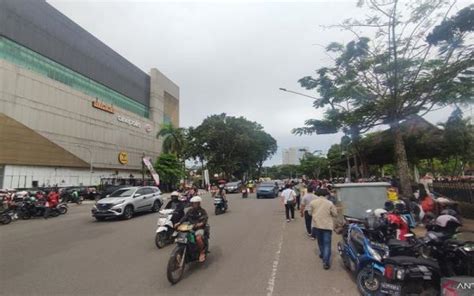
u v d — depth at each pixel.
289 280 6.26
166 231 9.59
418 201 12.96
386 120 16.02
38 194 19.30
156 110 69.56
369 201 9.80
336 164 38.53
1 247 9.49
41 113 37.75
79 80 47.00
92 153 46.81
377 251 5.59
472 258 4.62
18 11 36.78
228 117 65.44
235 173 76.06
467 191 13.69
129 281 6.27
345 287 5.85
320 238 7.37
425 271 4.70
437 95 13.38
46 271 6.95
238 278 6.40
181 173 52.41
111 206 15.59
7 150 32.94
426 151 20.36
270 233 11.34
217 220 14.98
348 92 15.14
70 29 45.81
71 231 12.51
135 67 63.62
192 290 5.76
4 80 33.03
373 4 14.24
